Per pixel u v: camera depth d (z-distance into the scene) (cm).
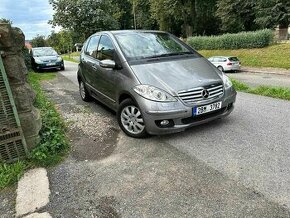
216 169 334
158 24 5188
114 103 496
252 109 571
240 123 484
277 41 2733
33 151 373
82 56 661
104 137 451
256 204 267
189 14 4406
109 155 387
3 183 321
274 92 712
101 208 275
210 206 269
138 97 409
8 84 336
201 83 414
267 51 2486
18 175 334
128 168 348
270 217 250
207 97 412
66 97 772
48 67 1535
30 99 379
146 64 449
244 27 3816
